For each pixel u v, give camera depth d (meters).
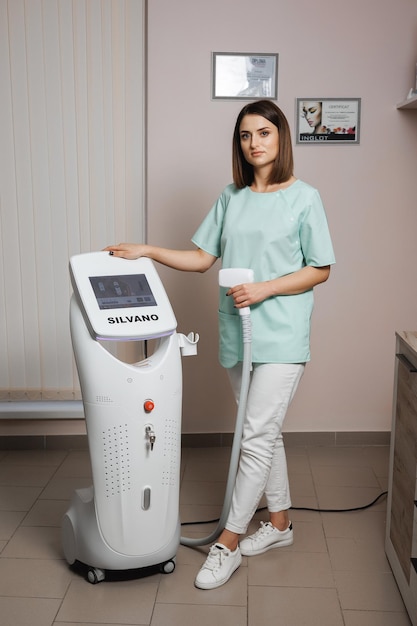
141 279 2.05
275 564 2.20
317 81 3.00
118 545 2.01
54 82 2.95
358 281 3.15
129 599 2.01
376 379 3.23
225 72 2.98
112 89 2.96
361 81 3.00
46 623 1.89
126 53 2.94
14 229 3.05
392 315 3.18
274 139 2.10
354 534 2.40
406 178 3.07
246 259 2.15
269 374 2.13
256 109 2.09
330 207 3.09
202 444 3.25
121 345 3.14
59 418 3.18
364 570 2.17
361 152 3.05
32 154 2.99
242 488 2.14
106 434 1.95
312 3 2.95
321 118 3.02
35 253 3.07
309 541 2.35
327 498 2.69
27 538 2.37
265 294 2.06
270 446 2.15
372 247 3.12
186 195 3.06
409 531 1.91
